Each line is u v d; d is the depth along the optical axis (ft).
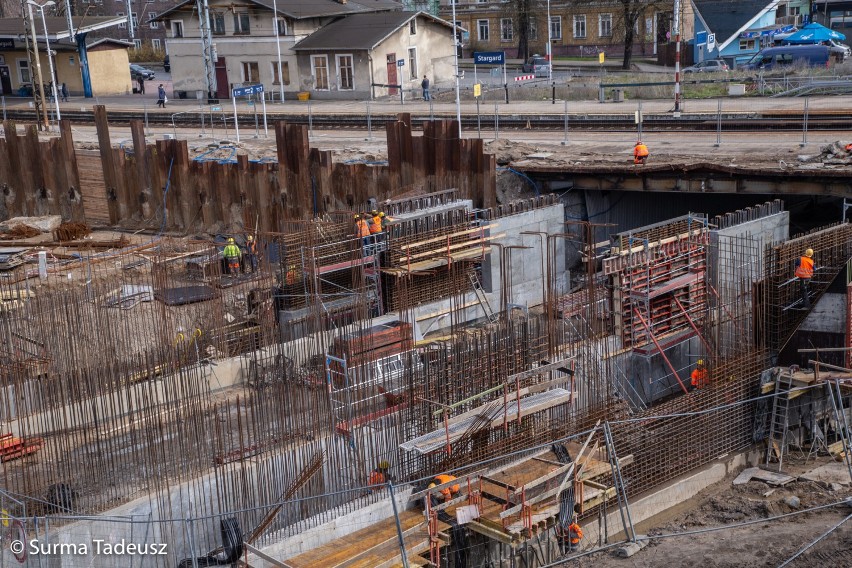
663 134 151.84
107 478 75.05
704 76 206.80
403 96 222.07
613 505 78.13
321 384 82.94
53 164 168.66
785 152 131.44
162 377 81.82
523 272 122.83
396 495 72.23
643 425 81.46
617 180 132.05
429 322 110.93
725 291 103.91
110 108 225.76
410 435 77.51
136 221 162.91
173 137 171.63
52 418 75.20
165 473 73.36
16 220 164.14
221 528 70.64
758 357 91.09
